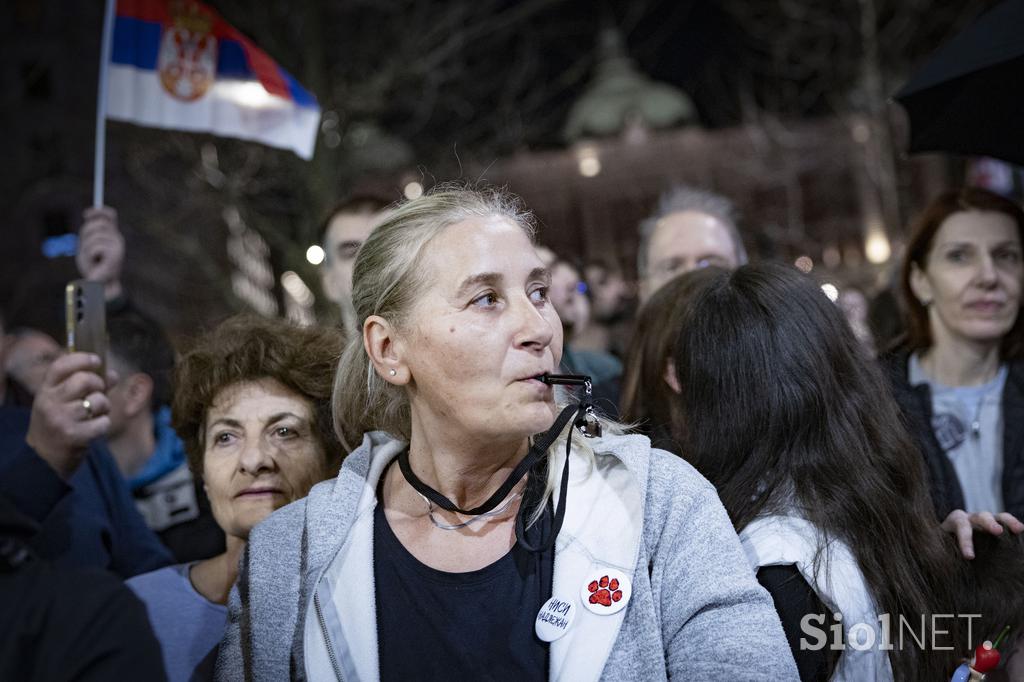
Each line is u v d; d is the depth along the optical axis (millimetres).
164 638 2281
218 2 9125
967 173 6684
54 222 24906
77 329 2496
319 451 2348
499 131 11492
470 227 1764
